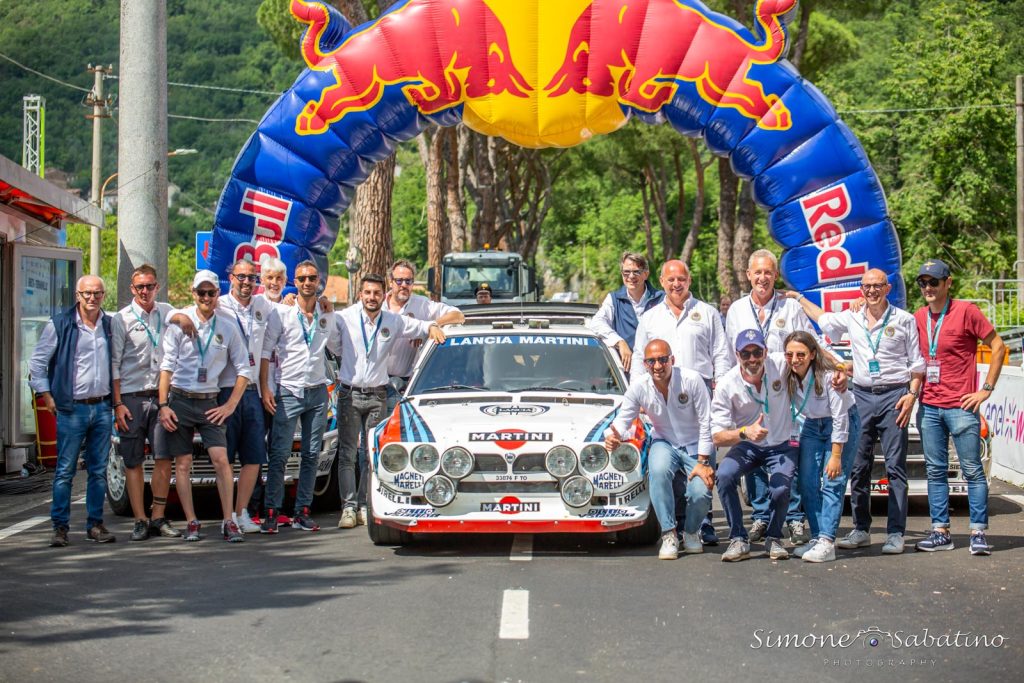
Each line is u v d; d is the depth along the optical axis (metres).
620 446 8.44
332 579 7.70
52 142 71.44
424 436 8.46
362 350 10.06
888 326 8.75
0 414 14.60
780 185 11.69
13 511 11.23
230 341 9.48
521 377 9.60
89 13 75.75
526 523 8.31
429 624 6.49
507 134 12.26
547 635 6.25
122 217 13.85
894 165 51.47
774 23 11.52
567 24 11.73
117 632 6.36
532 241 46.97
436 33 11.87
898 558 8.45
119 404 9.43
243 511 9.74
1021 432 12.98
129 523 10.44
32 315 15.23
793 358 8.26
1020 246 34.44
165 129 14.02
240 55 91.31
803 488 8.52
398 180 87.94
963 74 48.78
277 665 5.73
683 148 47.75
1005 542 9.12
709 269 77.62
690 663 5.75
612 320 10.16
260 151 12.30
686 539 8.66
